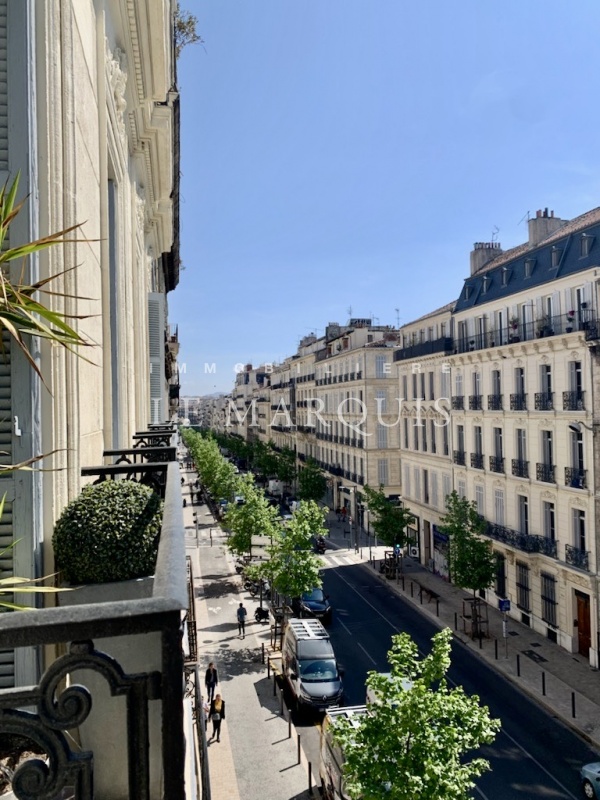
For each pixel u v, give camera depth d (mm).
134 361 12062
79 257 5223
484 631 21781
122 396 9336
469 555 21609
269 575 20938
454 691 9000
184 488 70875
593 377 18500
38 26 4152
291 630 18375
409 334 35375
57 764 1435
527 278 22547
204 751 8367
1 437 3713
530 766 13406
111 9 8266
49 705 1431
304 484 46812
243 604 26344
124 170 10023
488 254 29453
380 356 42094
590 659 18672
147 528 4020
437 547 30625
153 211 19062
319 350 56688
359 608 25438
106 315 7035
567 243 20703
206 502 58156
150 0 9008
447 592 27219
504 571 23922
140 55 10336
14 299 3082
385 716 8648
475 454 25859
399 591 27516
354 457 44594
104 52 6996
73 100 4824
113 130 8312
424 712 8445
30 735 1427
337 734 9047
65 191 4633
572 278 19609
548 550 20609
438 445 30312
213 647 21438
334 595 27484
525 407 22250
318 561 20578
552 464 20797
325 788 12172
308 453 59812
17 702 1424
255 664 19891
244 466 87562
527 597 22453
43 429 4027
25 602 3594
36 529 3756
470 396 26438
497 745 14312
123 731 3551
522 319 22906
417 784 7844
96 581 3871
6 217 3072
